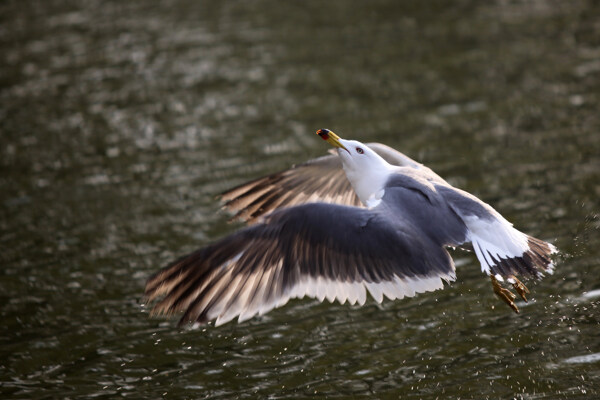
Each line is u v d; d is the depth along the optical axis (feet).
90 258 46.55
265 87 78.79
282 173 33.58
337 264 25.39
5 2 119.96
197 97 77.20
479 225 26.84
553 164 54.85
